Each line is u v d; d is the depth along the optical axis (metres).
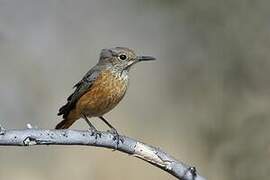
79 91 10.51
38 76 18.92
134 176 16.88
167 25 20.62
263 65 16.75
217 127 15.98
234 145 15.52
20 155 18.00
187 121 18.17
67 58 20.67
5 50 17.97
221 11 17.41
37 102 18.78
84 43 21.14
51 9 19.73
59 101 19.52
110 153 17.28
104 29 21.67
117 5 21.80
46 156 17.84
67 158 17.56
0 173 17.61
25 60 18.59
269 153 15.19
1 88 18.27
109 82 10.44
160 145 18.38
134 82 21.84
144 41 21.83
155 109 20.28
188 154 17.23
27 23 18.58
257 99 16.36
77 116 10.69
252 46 16.95
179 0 19.27
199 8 18.00
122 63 10.59
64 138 8.36
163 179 16.81
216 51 17.42
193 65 18.16
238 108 16.22
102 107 10.55
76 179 17.12
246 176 15.13
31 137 8.15
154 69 21.83
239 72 16.88
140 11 21.59
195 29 18.28
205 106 16.83
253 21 17.08
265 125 15.57
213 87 17.14
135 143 8.64
